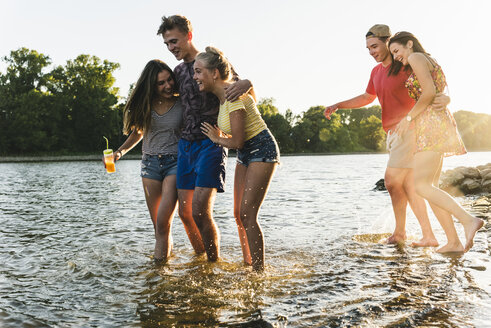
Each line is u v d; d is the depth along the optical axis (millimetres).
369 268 3443
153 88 3979
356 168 25766
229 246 4504
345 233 5031
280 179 15609
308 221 6008
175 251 4320
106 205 8195
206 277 3371
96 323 2520
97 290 3121
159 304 2803
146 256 4133
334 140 94750
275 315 2529
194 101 3764
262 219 6273
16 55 59688
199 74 3510
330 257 3879
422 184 3871
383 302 2646
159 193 4160
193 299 2875
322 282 3129
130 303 2840
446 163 27859
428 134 3840
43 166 33531
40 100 58562
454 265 3377
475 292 2732
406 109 4348
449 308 2496
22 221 6324
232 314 2586
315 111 92625
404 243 4355
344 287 2984
